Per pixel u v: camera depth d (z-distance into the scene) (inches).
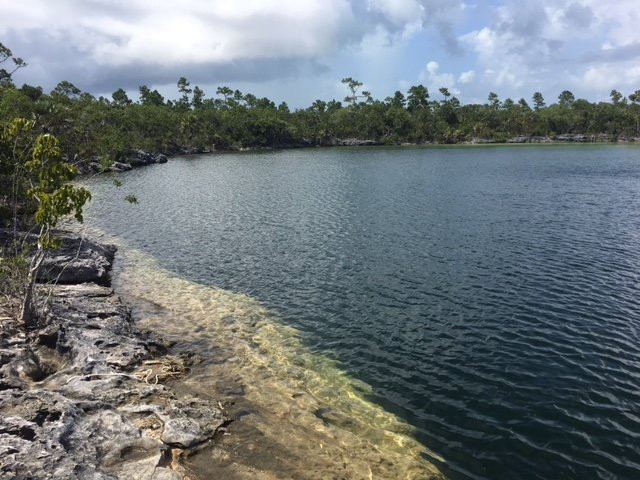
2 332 732.7
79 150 3314.5
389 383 713.0
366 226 1761.8
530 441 574.6
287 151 7086.6
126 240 1625.2
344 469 507.5
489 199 2317.9
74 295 978.7
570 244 1438.2
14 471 395.5
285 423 591.5
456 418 623.5
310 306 1023.0
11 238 1202.0
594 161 4466.0
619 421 608.1
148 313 978.7
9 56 3472.0
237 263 1337.4
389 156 5610.2
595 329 868.6
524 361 767.1
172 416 559.2
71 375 645.3
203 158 5880.9
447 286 1119.0
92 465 428.1
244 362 768.3
